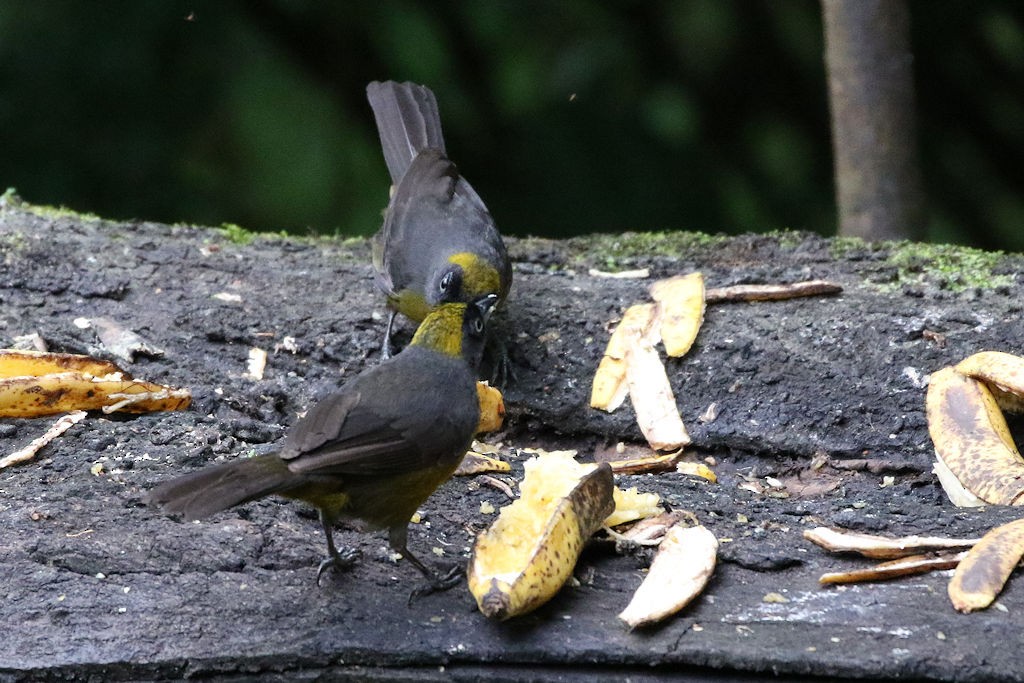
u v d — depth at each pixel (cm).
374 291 1148
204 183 1602
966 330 1024
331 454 674
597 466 780
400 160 1201
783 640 704
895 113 1291
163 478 838
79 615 731
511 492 871
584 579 770
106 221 1282
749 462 962
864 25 1272
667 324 1038
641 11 1714
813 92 1758
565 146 1750
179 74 1619
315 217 1587
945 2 1795
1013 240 1762
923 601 733
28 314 1062
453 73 1691
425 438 707
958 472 876
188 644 714
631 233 1309
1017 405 934
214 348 1053
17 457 855
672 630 717
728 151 1764
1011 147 1820
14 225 1220
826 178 1752
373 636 717
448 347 743
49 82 1595
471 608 743
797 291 1088
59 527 787
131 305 1097
